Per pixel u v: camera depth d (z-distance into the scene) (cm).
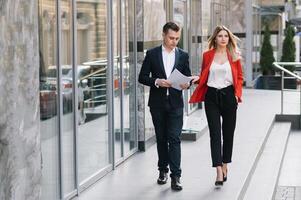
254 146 1648
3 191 625
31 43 679
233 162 1432
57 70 997
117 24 1338
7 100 628
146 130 1530
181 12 2030
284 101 2706
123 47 1391
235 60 1167
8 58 629
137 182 1205
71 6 1057
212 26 2628
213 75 1164
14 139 644
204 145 1619
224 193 1134
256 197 1238
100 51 1217
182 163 1395
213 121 1170
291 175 1593
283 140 1920
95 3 1180
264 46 3934
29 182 678
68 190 1077
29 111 678
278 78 3781
